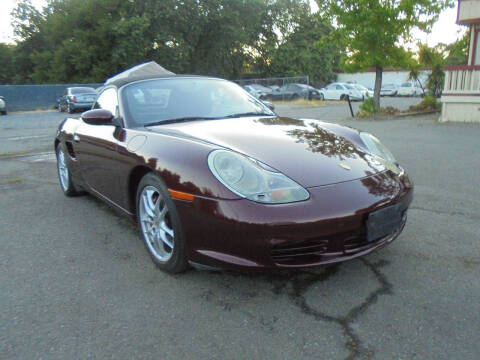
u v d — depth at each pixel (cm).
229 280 238
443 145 720
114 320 201
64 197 430
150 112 306
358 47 1290
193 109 315
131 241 303
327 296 219
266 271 204
